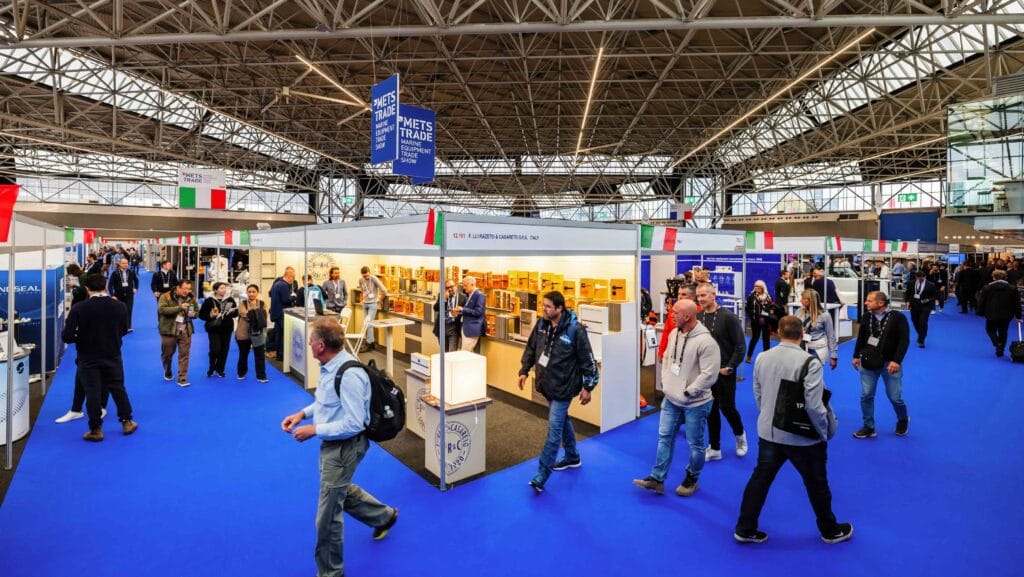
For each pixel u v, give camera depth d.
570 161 31.09
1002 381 6.79
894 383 4.67
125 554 2.88
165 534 3.08
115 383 4.63
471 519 3.28
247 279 11.87
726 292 10.84
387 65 15.78
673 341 3.60
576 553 2.92
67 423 4.97
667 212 39.69
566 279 6.45
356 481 3.81
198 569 2.75
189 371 7.18
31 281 6.64
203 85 17.34
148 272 26.55
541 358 3.69
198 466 4.05
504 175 34.06
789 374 2.86
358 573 2.72
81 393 5.04
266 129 19.47
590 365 3.63
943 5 7.73
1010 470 3.99
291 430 2.69
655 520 3.27
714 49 14.45
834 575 2.72
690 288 5.30
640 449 4.48
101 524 3.18
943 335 10.64
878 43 13.82
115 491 3.62
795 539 3.04
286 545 2.99
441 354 3.64
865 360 4.66
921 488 3.69
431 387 4.07
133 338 9.76
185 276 15.89
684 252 5.89
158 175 33.06
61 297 7.78
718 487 3.72
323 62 13.74
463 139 25.58
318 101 19.42
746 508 2.98
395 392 2.69
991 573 2.72
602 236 4.81
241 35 8.62
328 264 9.65
